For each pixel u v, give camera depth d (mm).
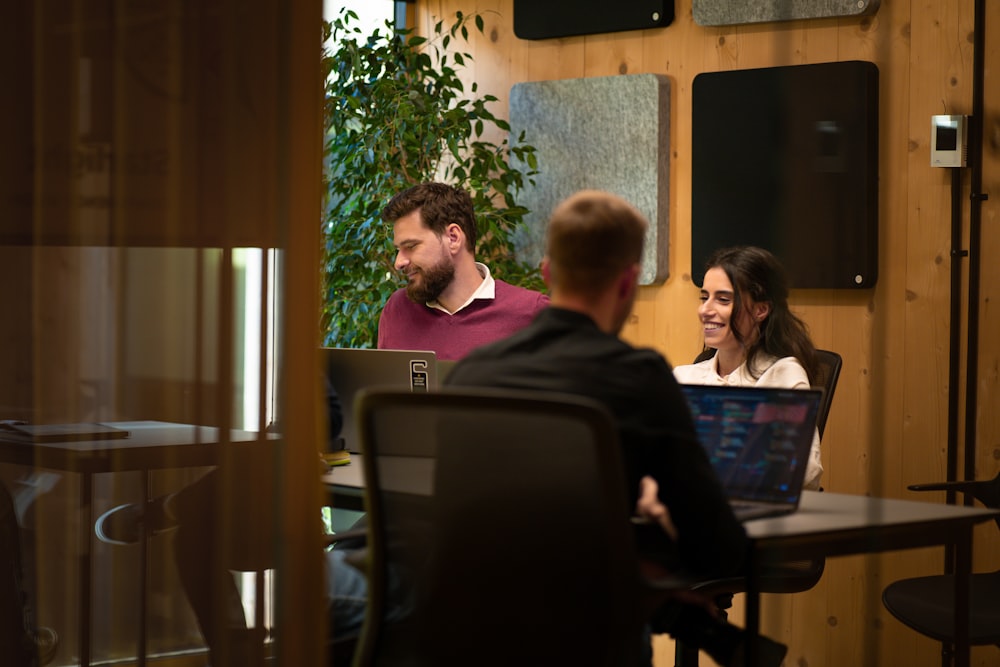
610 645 1649
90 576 1948
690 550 1746
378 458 1795
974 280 3064
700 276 3643
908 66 3080
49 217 1945
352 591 1993
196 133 1934
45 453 1957
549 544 1678
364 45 4051
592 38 4039
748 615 1834
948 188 3109
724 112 3580
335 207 3967
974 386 3068
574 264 1840
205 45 1932
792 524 1855
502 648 1724
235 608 1941
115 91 1933
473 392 1669
